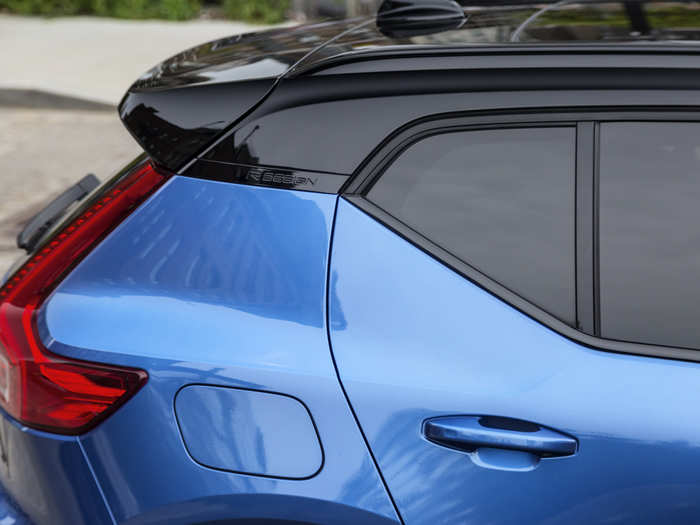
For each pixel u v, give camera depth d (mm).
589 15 2133
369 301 1688
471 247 1715
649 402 1644
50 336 1736
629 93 1704
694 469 1629
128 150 7512
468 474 1641
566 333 1686
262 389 1662
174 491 1681
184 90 1826
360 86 1742
